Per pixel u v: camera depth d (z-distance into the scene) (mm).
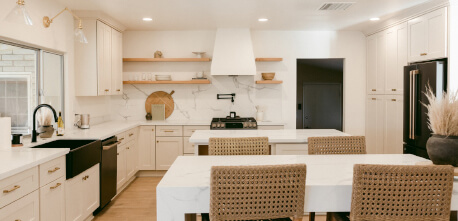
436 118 2002
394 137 4980
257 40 5934
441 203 1597
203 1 3992
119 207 3938
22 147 2936
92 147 3393
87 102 4957
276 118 5996
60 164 2793
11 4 3072
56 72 4164
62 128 3707
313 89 6391
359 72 6031
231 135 3549
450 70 3738
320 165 2195
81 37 3363
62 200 2828
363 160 2350
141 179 5309
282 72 5973
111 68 5078
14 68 3441
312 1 3996
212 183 1562
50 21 3613
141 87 5949
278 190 1601
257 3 4090
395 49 4949
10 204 2111
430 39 4078
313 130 4020
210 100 5973
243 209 1595
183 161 2318
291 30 5918
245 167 1566
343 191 1765
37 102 3740
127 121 5730
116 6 4207
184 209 1725
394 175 1569
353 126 6066
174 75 5930
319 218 3506
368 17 4848
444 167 1570
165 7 4270
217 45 5578
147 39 5867
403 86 4539
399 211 1595
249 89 5980
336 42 5992
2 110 3342
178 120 5918
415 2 4039
